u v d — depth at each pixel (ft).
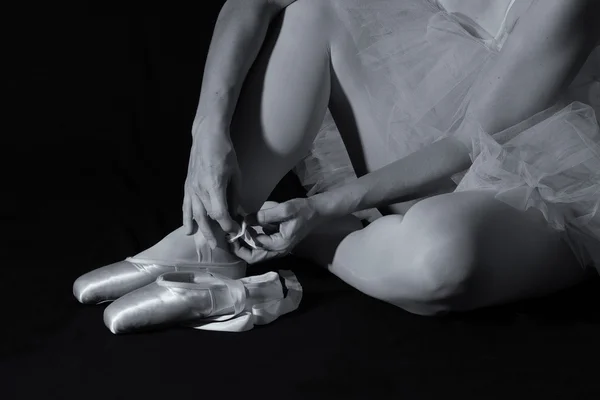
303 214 5.50
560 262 5.69
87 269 6.91
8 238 7.78
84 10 11.44
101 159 10.30
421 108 5.89
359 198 5.55
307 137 5.98
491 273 5.37
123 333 5.57
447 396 4.72
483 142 5.39
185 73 11.30
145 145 10.55
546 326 5.57
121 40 11.41
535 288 5.72
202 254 5.98
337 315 5.82
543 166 5.47
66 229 8.01
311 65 5.90
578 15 5.15
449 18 6.13
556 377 4.90
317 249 6.32
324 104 6.01
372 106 6.03
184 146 10.53
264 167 5.92
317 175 7.22
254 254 5.77
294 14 5.96
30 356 5.32
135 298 5.60
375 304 6.00
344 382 4.88
